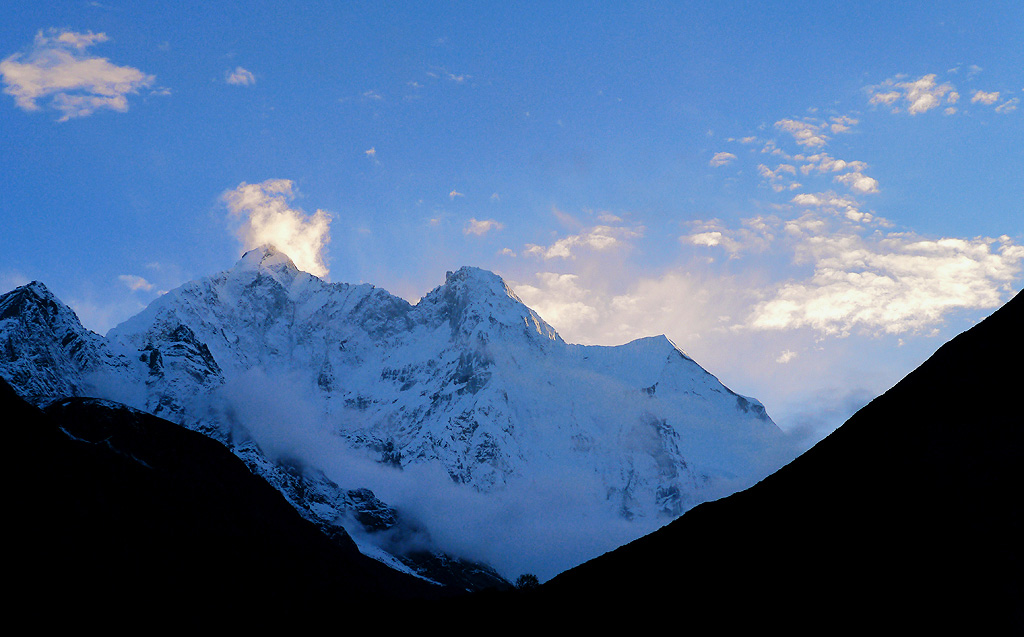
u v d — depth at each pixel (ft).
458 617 323.16
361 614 382.42
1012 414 214.69
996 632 167.94
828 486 243.40
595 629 252.21
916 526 204.03
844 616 192.65
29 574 369.09
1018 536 182.39
